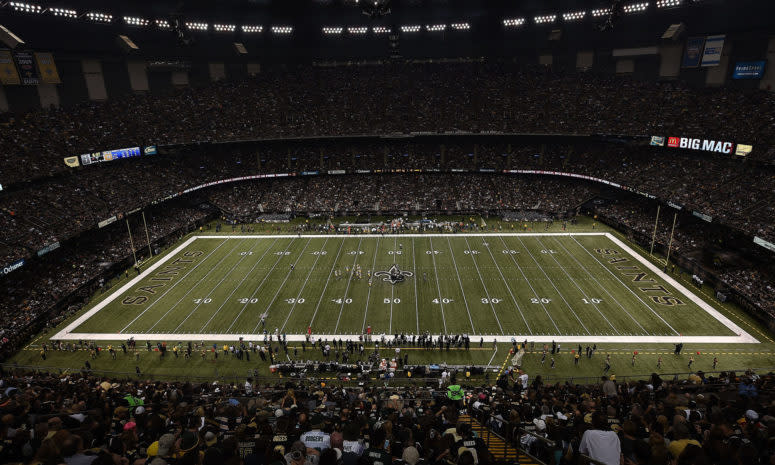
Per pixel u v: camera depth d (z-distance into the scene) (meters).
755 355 36.78
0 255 45.62
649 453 7.16
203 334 41.53
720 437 8.22
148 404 18.81
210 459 6.97
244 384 34.09
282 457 7.37
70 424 10.92
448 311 44.50
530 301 46.25
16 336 40.06
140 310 46.06
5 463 8.70
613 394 18.17
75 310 46.09
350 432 9.49
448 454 7.79
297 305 46.28
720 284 46.94
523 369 35.59
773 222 48.06
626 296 47.00
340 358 37.34
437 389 30.88
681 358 36.62
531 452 11.42
